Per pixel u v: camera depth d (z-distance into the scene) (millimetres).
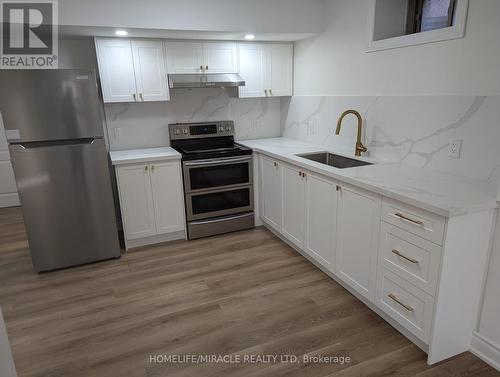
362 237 2230
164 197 3375
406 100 2521
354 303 2418
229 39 3525
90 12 2682
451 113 2207
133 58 3242
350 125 3137
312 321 2244
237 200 3680
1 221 4309
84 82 2746
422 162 2465
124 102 3512
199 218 3553
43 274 2959
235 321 2266
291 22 3268
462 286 1805
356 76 3020
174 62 3393
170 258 3174
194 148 3885
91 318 2344
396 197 1873
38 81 2627
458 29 2107
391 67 2646
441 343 1856
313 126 3680
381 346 2014
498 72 1935
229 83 3434
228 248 3344
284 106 4207
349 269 2410
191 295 2578
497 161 1979
